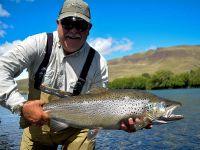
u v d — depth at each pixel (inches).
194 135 97.8
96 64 35.3
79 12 32.8
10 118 153.0
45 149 37.5
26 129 37.1
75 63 34.4
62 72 34.3
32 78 34.5
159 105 32.6
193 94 343.3
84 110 32.1
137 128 32.5
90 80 35.1
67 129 35.4
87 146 35.0
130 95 32.3
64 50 33.9
